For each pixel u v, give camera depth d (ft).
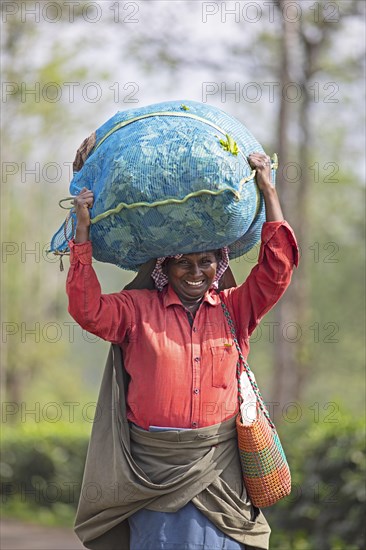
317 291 201.26
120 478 27.40
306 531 60.39
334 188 153.38
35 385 213.66
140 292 28.71
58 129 113.19
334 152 117.60
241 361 28.55
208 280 28.17
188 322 28.22
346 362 203.21
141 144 26.50
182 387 27.48
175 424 27.45
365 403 201.67
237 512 27.63
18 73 109.81
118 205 26.53
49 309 186.19
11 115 114.11
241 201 26.63
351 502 56.90
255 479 28.07
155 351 27.55
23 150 118.42
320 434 61.52
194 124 26.91
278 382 103.24
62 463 97.96
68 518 92.79
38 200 175.52
